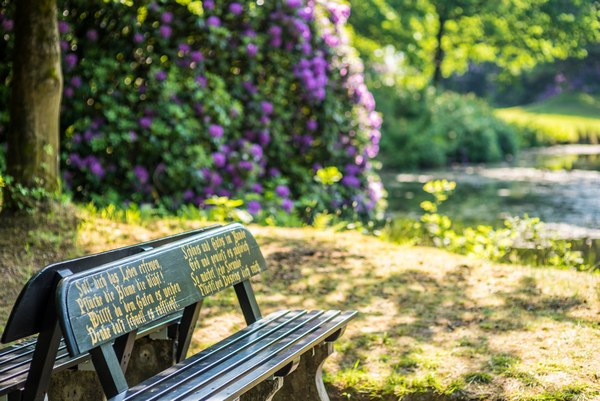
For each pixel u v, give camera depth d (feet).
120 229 25.81
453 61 127.54
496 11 109.70
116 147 33.76
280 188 36.04
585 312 19.13
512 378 15.31
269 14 38.50
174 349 14.90
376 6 104.83
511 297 20.70
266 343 13.37
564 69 198.90
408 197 56.95
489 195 56.44
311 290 21.99
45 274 11.05
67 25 33.45
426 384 15.42
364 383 15.84
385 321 19.39
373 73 102.58
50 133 25.25
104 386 11.15
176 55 35.53
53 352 11.23
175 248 13.00
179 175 34.14
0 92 32.53
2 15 32.68
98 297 11.12
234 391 11.18
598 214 45.37
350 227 31.50
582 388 14.62
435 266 24.11
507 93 208.95
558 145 130.82
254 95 37.99
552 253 29.81
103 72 33.71
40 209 24.53
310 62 39.50
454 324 18.85
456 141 95.81
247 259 15.07
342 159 41.01
